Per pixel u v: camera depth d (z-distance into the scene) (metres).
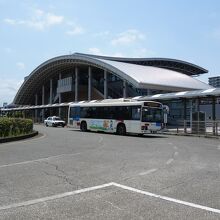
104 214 5.79
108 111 32.00
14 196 7.01
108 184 8.23
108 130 31.73
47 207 6.21
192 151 16.11
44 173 9.66
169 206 6.33
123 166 11.02
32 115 98.38
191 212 5.96
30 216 5.67
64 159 12.68
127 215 5.74
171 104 52.22
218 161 12.43
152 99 36.69
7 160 12.32
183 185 8.16
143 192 7.42
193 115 33.34
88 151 15.53
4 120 22.61
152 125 28.61
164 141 23.02
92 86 80.56
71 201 6.65
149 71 66.25
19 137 22.69
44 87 103.19
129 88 69.19
